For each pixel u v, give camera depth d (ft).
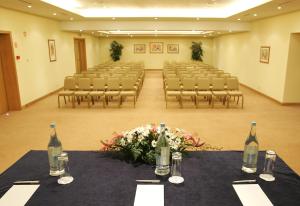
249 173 6.08
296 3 20.49
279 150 15.08
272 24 29.22
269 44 30.01
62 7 24.84
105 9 29.99
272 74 29.07
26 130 18.60
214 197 5.15
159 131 6.49
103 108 24.97
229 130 18.49
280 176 5.93
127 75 29.32
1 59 23.34
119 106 25.16
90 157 6.97
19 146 15.70
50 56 32.42
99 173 6.11
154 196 5.16
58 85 35.32
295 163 13.42
